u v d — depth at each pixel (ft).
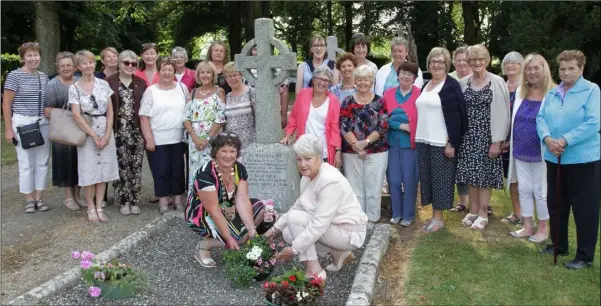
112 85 18.33
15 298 12.16
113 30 64.69
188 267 14.15
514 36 50.90
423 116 16.80
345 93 18.70
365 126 17.49
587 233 13.70
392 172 18.31
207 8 87.15
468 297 12.32
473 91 16.66
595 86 13.38
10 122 18.99
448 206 17.06
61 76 18.02
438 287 12.87
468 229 17.49
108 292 12.12
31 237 16.94
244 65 17.58
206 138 17.63
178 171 18.94
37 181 19.70
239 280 12.59
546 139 13.83
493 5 66.18
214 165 13.21
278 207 17.76
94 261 12.72
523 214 16.44
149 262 14.49
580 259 13.96
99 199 18.56
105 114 17.85
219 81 19.67
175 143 18.57
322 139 17.43
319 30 95.66
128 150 18.88
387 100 18.11
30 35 59.41
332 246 12.89
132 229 17.61
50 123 17.30
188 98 18.83
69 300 12.08
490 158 16.71
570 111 13.53
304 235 12.05
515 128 16.01
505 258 14.67
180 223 17.93
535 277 13.34
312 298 11.37
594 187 13.48
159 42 99.50
